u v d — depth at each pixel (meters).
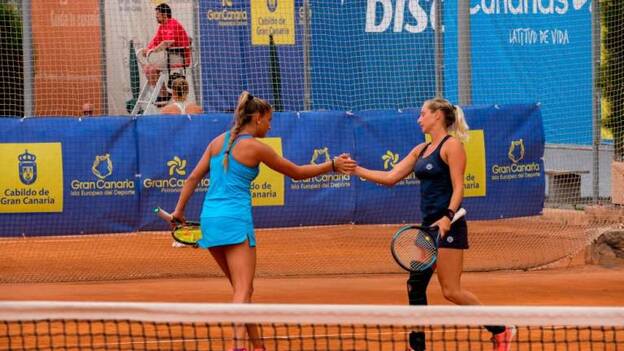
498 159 29.53
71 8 33.78
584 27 36.34
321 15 34.69
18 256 29.94
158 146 28.36
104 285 25.48
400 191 28.98
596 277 26.73
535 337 18.09
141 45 35.09
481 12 36.81
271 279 26.64
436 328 18.70
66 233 28.12
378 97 35.38
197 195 28.39
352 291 24.50
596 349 17.09
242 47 34.19
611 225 30.98
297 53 34.59
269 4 34.25
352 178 28.84
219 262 15.88
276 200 28.45
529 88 37.12
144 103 34.69
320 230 35.03
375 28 35.31
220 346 17.14
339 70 35.00
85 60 34.12
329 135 28.86
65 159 27.98
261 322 12.02
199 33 33.88
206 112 34.03
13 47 33.75
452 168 16.02
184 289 24.81
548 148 37.75
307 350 16.84
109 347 17.02
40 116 30.34
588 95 36.28
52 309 12.14
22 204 27.86
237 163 15.42
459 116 16.55
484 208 29.48
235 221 15.21
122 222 28.34
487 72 36.91
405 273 27.67
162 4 34.44
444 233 15.72
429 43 35.84
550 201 36.28
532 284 25.47
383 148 29.08
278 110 34.44
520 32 37.03
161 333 18.23
